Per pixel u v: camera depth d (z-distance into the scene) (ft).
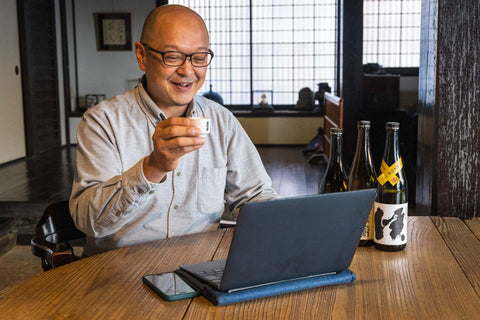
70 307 3.24
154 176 3.95
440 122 6.64
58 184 15.65
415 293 3.47
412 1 25.26
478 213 6.75
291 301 3.33
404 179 4.32
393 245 4.27
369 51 25.79
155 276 3.65
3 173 17.57
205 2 25.46
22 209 13.16
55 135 23.84
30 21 20.90
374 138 21.20
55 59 23.49
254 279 3.34
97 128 4.87
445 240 4.60
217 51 25.88
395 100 22.89
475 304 3.31
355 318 3.11
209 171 5.25
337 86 23.49
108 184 4.14
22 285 3.57
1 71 19.10
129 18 24.75
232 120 5.51
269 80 25.98
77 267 3.90
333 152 4.64
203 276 3.50
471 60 6.56
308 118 24.88
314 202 3.28
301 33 25.53
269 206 3.12
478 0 6.49
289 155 22.48
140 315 3.13
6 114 19.48
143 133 5.09
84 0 24.66
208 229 5.36
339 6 22.15
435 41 6.58
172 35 4.54
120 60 25.04
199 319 3.08
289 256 3.38
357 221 3.53
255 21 25.53
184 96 4.79
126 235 4.98
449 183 6.72
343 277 3.63
